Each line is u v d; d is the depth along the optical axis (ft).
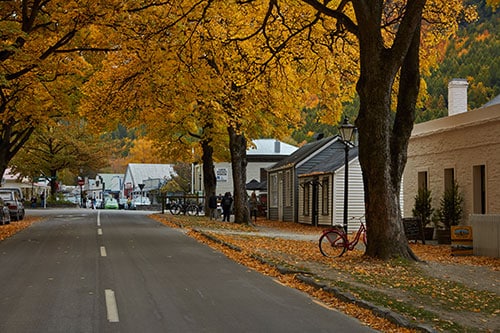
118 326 27.27
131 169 343.87
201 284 39.88
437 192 89.86
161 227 100.22
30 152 213.05
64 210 205.46
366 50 52.13
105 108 89.30
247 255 55.98
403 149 53.52
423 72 81.35
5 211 106.32
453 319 29.12
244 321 28.63
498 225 60.85
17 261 51.42
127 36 66.90
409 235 80.18
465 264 54.24
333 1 70.64
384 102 51.83
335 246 59.62
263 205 179.83
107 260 52.34
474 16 74.13
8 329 26.66
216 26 70.85
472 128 81.00
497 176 75.51
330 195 115.96
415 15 50.26
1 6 68.90
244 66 75.46
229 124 90.74
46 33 71.87
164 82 74.74
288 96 83.76
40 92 86.99
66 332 26.12
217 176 224.74
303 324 28.19
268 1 69.10
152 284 39.47
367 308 31.19
